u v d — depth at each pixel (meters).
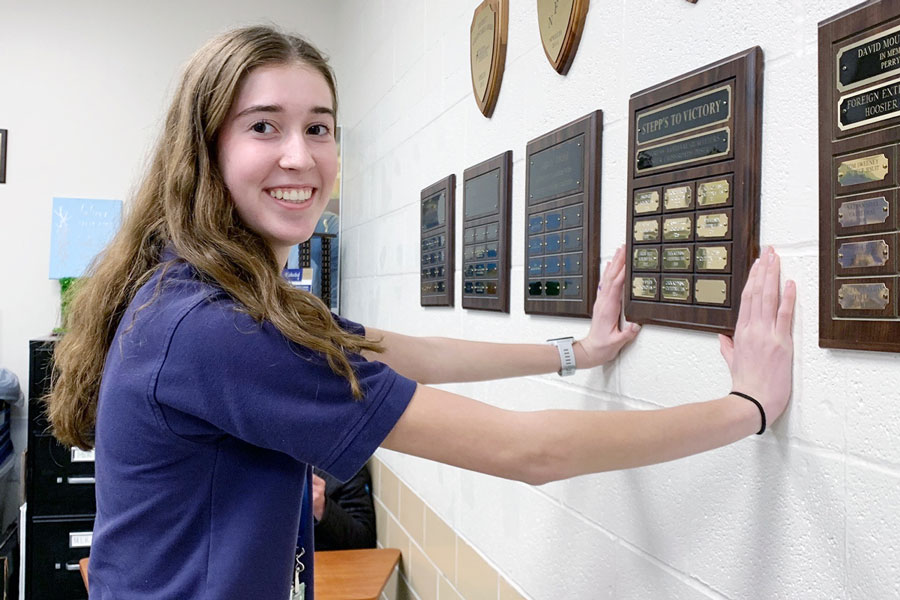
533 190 1.29
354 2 2.99
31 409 2.66
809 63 0.74
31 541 2.66
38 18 3.13
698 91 0.88
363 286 2.75
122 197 3.21
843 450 0.71
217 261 0.76
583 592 1.16
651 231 0.96
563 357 1.08
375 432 0.72
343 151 3.15
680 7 0.92
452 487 1.72
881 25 0.65
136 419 0.73
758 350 0.78
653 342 0.99
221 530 0.76
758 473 0.81
